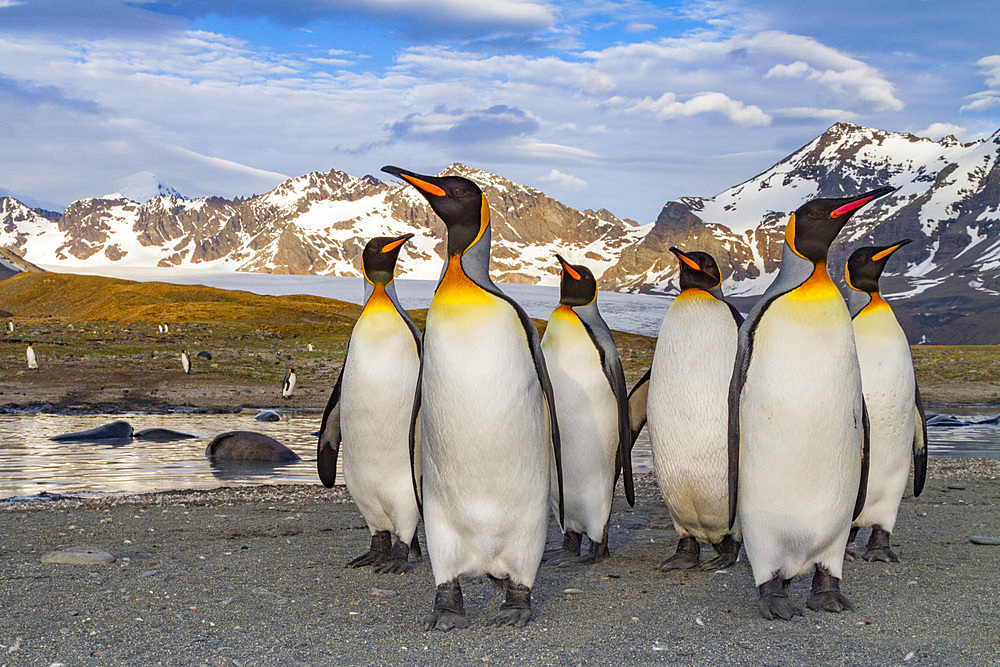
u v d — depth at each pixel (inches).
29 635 190.7
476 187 203.3
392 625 203.6
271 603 223.0
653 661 173.0
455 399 194.5
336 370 1529.3
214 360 1565.0
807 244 205.0
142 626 198.8
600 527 280.5
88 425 867.4
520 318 202.2
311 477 549.0
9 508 392.8
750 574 263.3
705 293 253.0
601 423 271.4
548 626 202.4
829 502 204.4
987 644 184.2
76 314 3442.4
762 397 203.8
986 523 357.4
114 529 338.3
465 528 201.9
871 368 277.0
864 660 173.2
